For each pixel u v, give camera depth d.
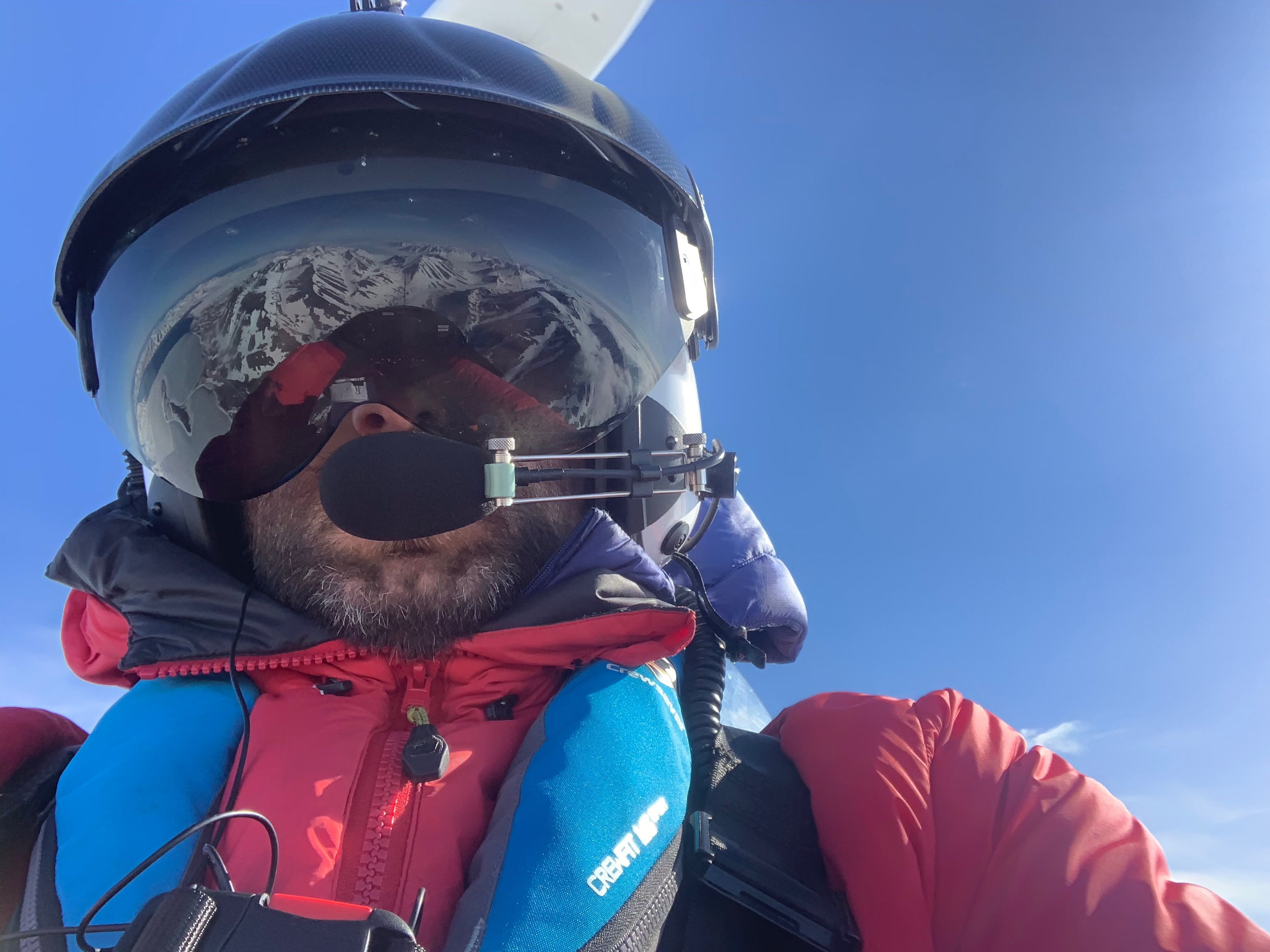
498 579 0.37
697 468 0.39
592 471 0.37
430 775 0.31
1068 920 0.32
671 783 0.33
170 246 0.39
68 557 0.39
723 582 0.47
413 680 0.37
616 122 0.39
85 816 0.31
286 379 0.38
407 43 0.37
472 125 0.39
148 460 0.39
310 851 0.30
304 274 0.38
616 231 0.40
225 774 0.33
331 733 0.33
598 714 0.34
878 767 0.36
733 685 0.55
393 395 0.37
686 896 0.34
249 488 0.38
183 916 0.23
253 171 0.38
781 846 0.36
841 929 0.34
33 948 0.29
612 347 0.39
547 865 0.29
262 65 0.37
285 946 0.23
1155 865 0.33
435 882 0.30
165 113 0.38
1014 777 0.36
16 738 0.36
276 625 0.36
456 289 0.38
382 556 0.36
